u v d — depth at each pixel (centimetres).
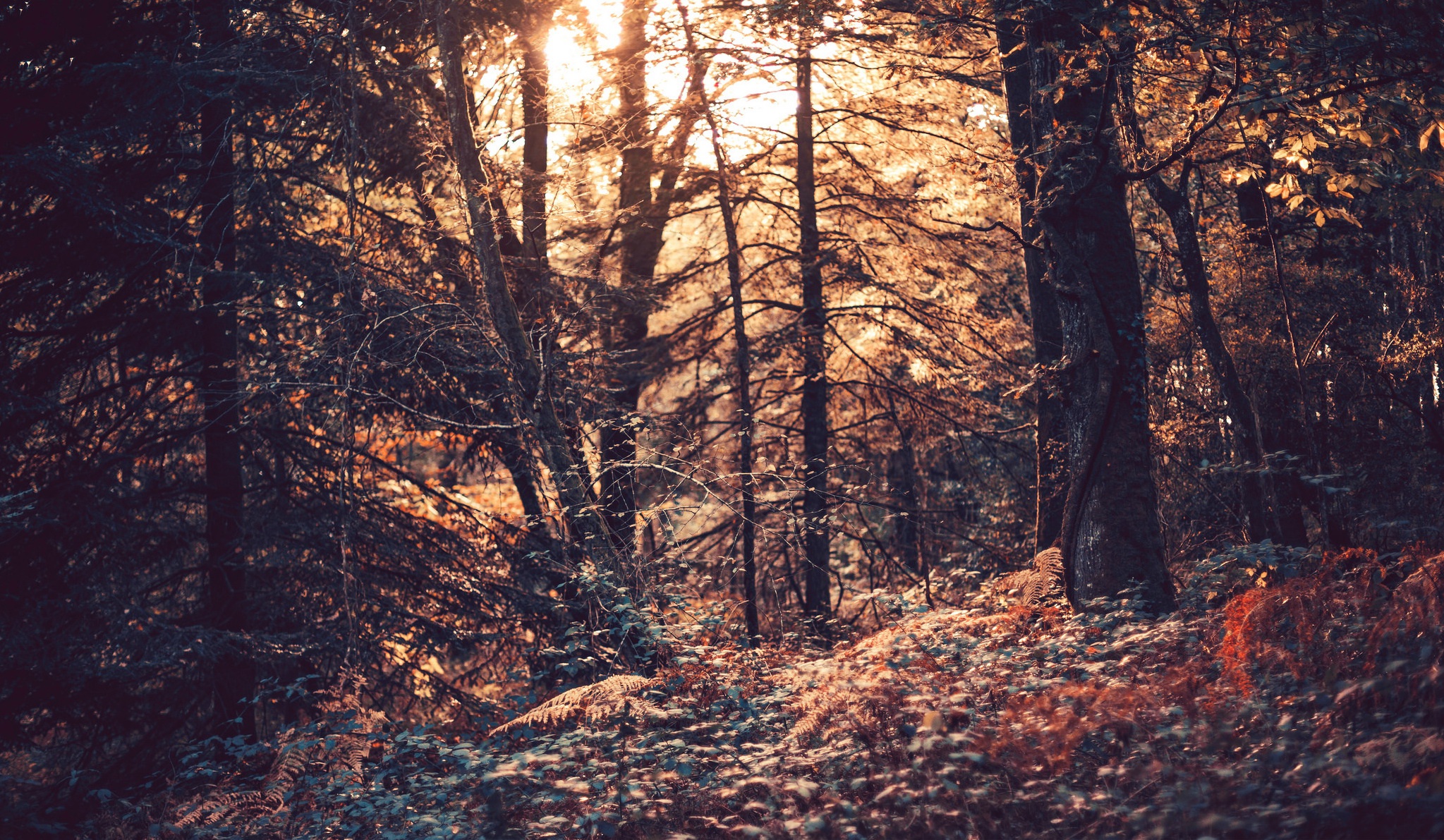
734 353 1590
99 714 997
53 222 986
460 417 1136
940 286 1593
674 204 1571
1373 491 1331
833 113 1581
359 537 1113
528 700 784
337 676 1031
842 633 1338
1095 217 857
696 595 960
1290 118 849
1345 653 514
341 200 1225
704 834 509
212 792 743
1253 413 1255
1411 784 367
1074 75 823
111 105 948
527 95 1312
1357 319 1459
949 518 1808
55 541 971
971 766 480
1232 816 390
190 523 1138
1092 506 838
